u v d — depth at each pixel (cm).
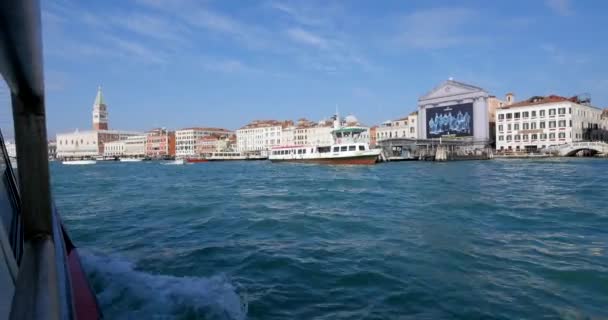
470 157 7931
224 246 904
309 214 1363
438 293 598
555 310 537
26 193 229
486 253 818
